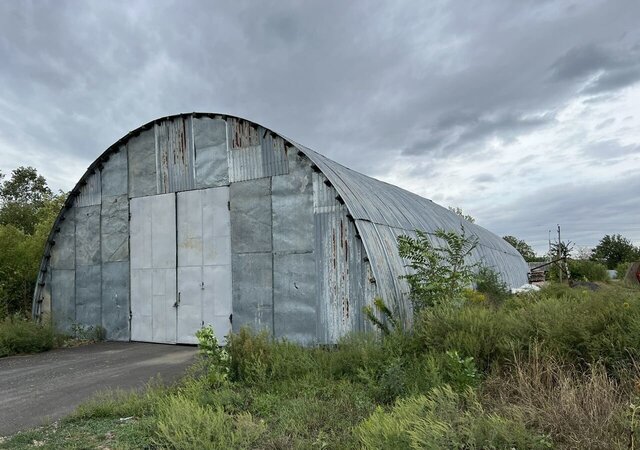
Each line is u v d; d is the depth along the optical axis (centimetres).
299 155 1031
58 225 1392
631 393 498
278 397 621
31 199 4128
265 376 693
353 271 936
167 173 1221
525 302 940
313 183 1009
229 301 1109
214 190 1148
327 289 967
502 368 630
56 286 1388
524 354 629
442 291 891
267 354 741
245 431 494
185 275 1178
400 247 955
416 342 724
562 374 545
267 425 535
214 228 1143
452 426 414
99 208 1327
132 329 1252
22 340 1128
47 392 754
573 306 715
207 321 1138
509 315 725
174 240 1201
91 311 1320
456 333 690
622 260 4884
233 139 1129
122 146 1296
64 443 505
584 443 389
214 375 680
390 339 747
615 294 693
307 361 733
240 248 1100
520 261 3453
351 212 942
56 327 1298
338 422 529
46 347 1174
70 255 1370
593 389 491
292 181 1037
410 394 575
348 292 939
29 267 1592
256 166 1090
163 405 576
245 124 1115
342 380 669
